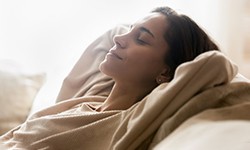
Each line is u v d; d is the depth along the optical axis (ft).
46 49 6.01
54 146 2.89
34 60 6.01
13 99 4.68
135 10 5.94
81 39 6.00
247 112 2.29
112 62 3.25
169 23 3.23
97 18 5.97
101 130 2.80
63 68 6.07
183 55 3.20
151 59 3.21
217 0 5.73
